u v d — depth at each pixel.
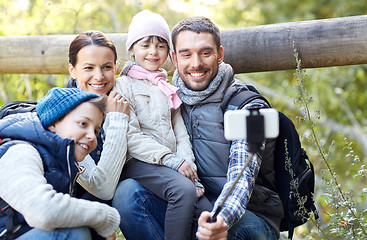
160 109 3.60
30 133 2.96
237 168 3.37
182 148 3.57
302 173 3.71
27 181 2.81
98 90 3.62
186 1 8.72
